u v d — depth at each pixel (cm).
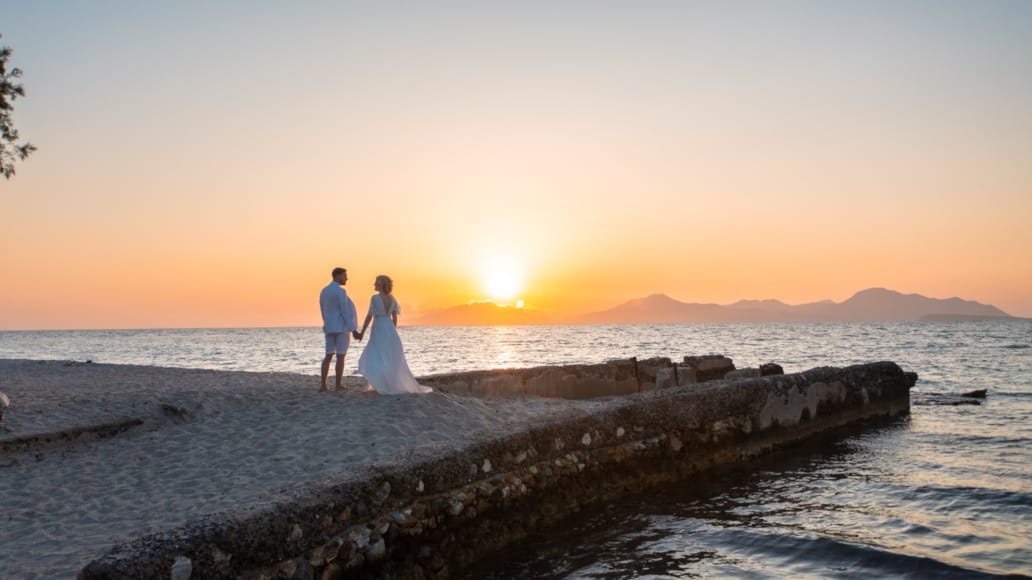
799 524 830
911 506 905
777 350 5647
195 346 7512
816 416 1391
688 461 1066
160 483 761
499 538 741
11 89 1467
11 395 1266
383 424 962
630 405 1001
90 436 953
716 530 809
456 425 996
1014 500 919
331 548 555
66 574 513
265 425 986
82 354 5809
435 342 8844
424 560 644
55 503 695
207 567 458
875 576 664
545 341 8812
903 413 1702
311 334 16900
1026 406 1864
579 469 885
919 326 18025
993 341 7325
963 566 677
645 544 764
